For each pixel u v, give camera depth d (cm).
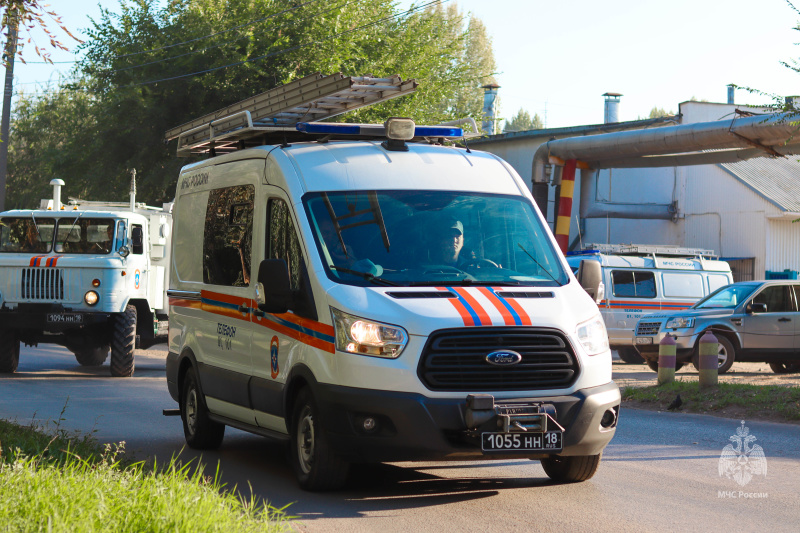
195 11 4425
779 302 2283
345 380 766
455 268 839
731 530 704
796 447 1116
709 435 1219
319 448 795
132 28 4562
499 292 806
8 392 1683
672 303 2708
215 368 1019
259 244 923
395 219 863
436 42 4847
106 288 1981
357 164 903
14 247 2009
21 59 966
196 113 4409
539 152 3350
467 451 753
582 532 691
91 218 2016
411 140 1045
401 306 773
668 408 1527
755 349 2233
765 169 4219
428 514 747
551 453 767
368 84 1031
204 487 688
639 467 973
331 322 786
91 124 4853
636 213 4009
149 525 575
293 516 720
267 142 1064
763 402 1451
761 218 3922
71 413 1391
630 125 4234
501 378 764
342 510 757
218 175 1065
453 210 885
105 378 2005
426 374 754
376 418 755
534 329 774
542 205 3384
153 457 1018
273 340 880
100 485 666
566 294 831
